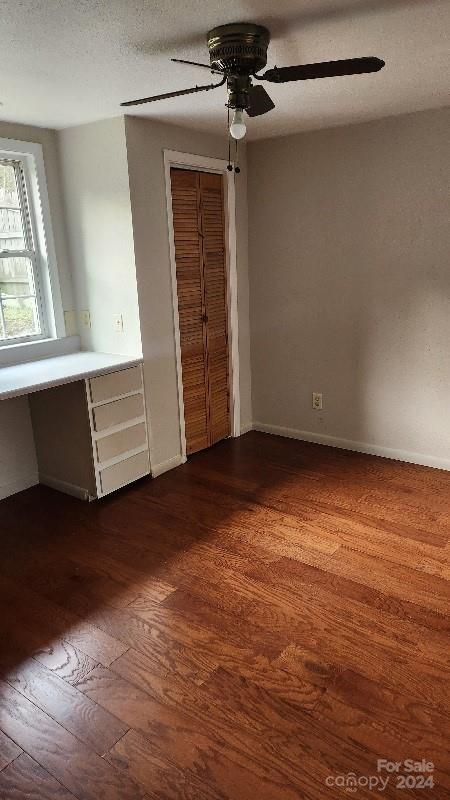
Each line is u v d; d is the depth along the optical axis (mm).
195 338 3836
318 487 3428
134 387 3383
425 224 3338
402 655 2025
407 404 3682
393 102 2932
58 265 3508
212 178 3744
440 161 3201
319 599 2354
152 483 3568
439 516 3014
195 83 2459
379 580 2467
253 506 3211
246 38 1867
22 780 1608
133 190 3156
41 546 2859
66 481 3430
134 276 3273
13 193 3326
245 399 4434
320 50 2125
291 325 4086
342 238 3682
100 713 1826
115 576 2578
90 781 1598
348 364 3879
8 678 1988
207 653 2070
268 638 2137
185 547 2801
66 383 2965
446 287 3346
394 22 1854
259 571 2570
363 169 3482
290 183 3814
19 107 2803
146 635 2180
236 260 4047
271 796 1536
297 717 1783
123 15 1745
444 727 1728
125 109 2895
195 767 1628
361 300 3703
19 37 1897
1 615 2332
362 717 1773
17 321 3432
